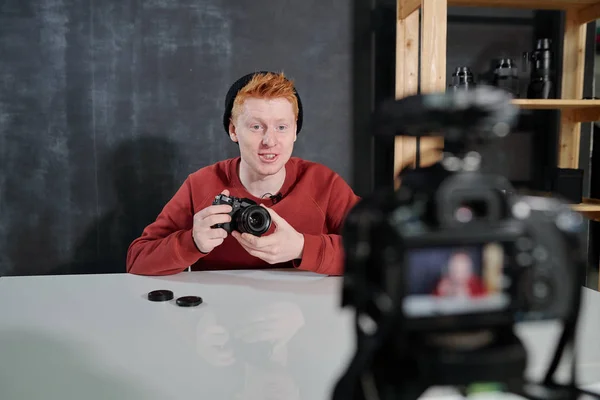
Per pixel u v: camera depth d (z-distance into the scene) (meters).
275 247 1.24
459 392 0.34
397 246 0.31
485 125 0.32
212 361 0.75
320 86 2.35
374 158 2.40
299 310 1.00
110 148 2.27
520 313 0.33
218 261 1.55
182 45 2.26
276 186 1.57
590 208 2.09
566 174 2.14
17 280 1.24
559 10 2.34
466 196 0.32
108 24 2.21
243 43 2.29
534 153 2.38
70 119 2.23
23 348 0.80
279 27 2.30
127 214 2.31
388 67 2.36
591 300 1.07
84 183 2.27
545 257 0.33
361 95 2.37
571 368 0.35
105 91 2.24
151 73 2.25
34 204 2.26
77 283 1.22
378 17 2.34
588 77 2.38
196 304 1.03
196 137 2.31
